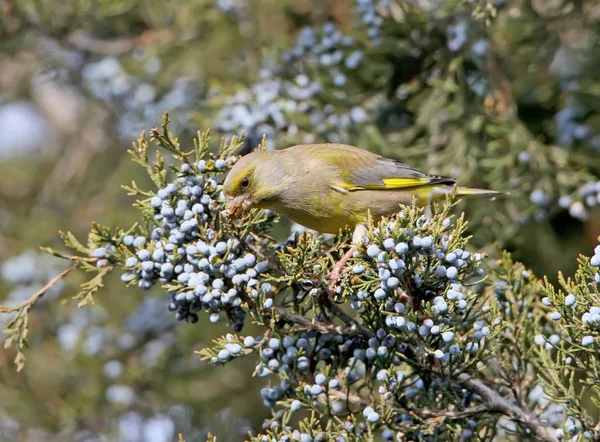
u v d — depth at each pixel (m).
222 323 12.27
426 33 11.23
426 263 6.41
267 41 12.59
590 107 11.51
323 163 8.71
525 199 11.20
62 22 13.12
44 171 14.45
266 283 6.71
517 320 7.34
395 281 6.22
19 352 7.03
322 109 11.26
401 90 11.65
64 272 7.18
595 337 6.20
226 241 6.85
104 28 13.43
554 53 11.63
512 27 11.46
